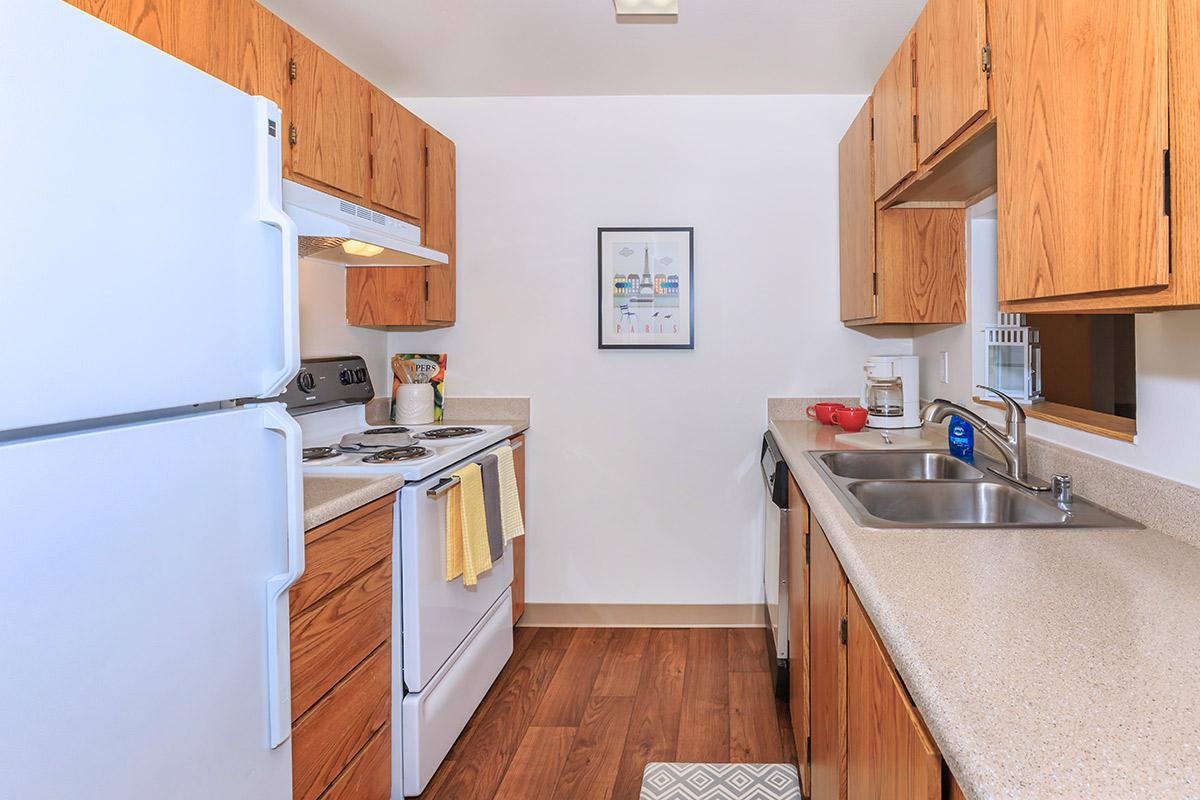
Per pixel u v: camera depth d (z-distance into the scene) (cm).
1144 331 128
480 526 216
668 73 274
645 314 302
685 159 299
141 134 81
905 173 195
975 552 109
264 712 106
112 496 77
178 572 87
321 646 139
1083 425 150
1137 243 80
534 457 308
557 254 304
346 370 258
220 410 100
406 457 196
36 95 68
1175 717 60
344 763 149
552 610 311
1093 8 89
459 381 309
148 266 83
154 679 83
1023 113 109
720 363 301
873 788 98
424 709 184
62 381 71
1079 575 97
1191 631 78
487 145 304
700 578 305
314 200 161
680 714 227
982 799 51
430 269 276
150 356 83
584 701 237
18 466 67
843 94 294
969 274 234
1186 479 117
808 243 297
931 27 169
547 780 191
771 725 220
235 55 159
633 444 305
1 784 65
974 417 170
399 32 238
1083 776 52
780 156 297
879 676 95
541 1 217
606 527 307
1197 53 71
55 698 70
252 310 103
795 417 298
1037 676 67
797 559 195
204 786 92
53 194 70
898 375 263
